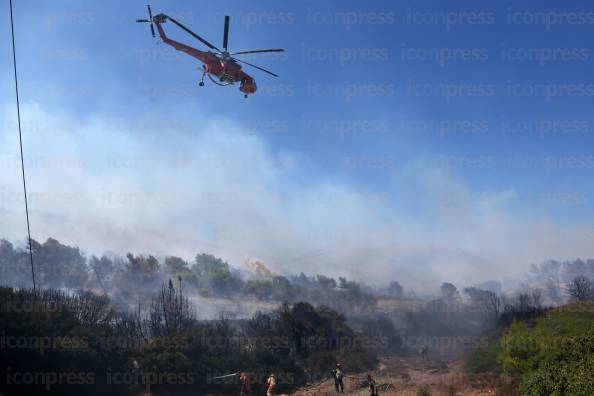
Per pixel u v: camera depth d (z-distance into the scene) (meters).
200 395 31.00
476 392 25.67
